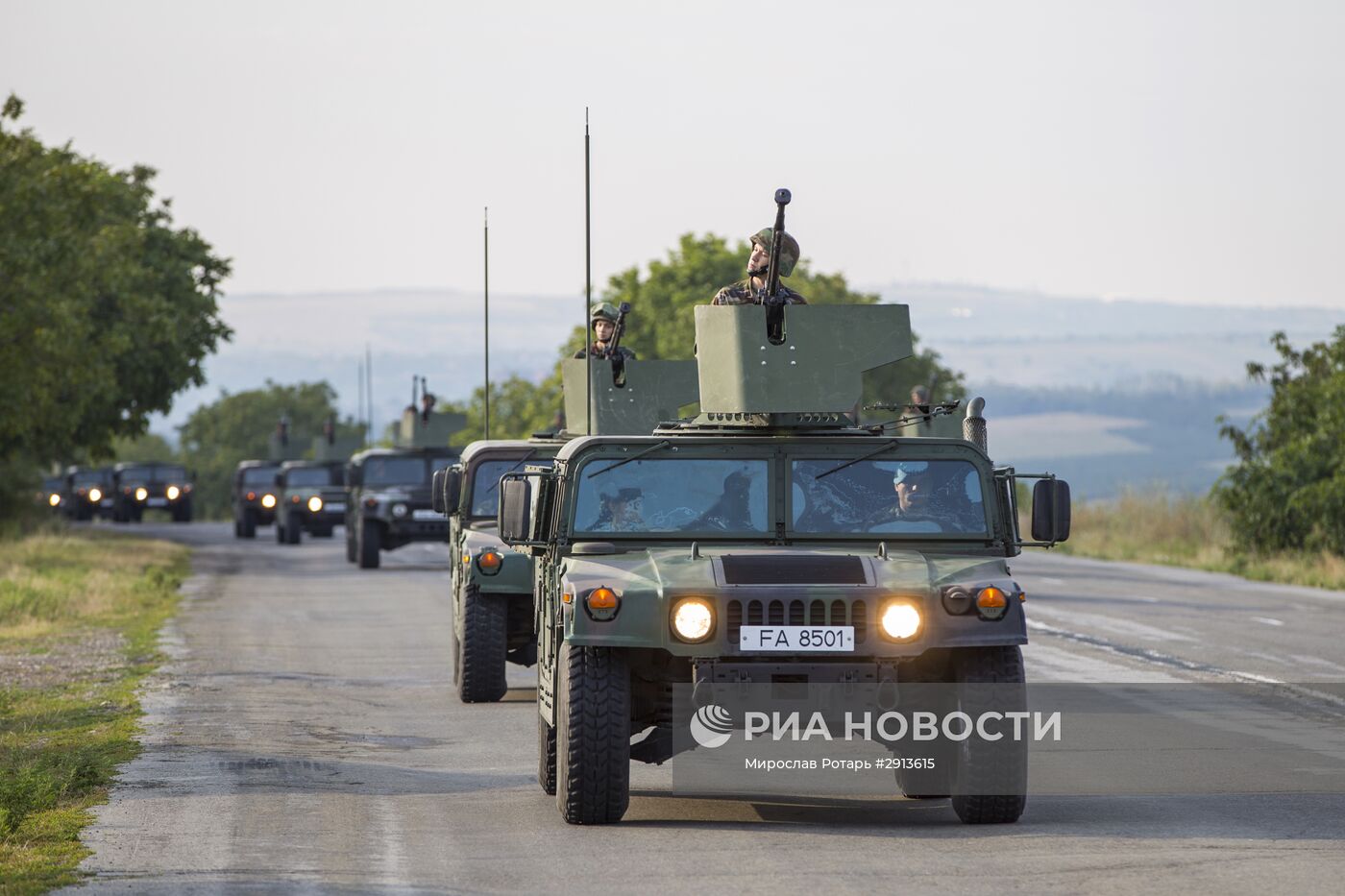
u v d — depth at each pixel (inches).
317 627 3777.1
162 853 1502.2
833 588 1519.4
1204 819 1621.6
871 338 1712.6
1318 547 5654.5
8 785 1749.5
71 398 6382.9
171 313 7711.6
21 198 5467.5
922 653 1577.3
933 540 1670.8
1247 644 3245.6
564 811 1599.4
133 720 2368.4
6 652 3257.9
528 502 1672.0
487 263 2834.6
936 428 2571.4
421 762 2025.1
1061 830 1565.0
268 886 1369.3
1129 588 4690.0
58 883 1381.6
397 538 5851.4
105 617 4020.7
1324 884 1339.8
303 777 1909.4
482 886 1364.4
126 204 7815.0
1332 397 5797.2
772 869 1407.5
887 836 1540.4
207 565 6200.8
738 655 1510.8
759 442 1692.9
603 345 2536.9
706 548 1644.9
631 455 1685.5
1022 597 1547.7
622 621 1525.6
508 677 2913.4
